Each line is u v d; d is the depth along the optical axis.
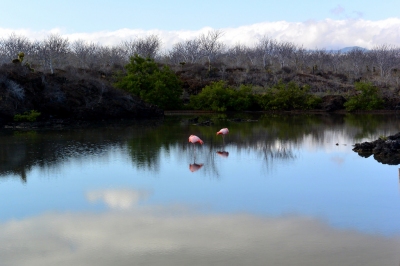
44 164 21.23
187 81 68.00
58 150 25.23
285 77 74.31
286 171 19.70
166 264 10.25
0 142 28.67
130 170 19.86
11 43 82.38
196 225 12.73
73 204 14.88
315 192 16.20
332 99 59.09
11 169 20.17
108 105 46.47
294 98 59.03
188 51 101.50
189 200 15.18
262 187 16.89
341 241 11.48
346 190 16.50
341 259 10.38
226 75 75.25
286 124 41.09
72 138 30.66
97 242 11.61
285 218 13.30
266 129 36.53
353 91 65.12
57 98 43.81
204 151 24.86
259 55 101.75
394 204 14.73
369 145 25.02
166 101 55.38
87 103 45.50
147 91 55.34
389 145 24.06
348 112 57.06
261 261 10.31
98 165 20.95
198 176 18.69
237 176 18.69
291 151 24.97
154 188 16.75
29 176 18.83
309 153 24.30
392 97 60.34
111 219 13.34
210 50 97.44
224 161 21.95
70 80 47.56
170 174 19.06
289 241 11.48
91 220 13.28
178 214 13.73
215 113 56.03
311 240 11.55
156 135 32.34
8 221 13.33
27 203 15.04
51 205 14.80
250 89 60.69
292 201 15.05
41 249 11.23
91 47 100.75
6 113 39.47
